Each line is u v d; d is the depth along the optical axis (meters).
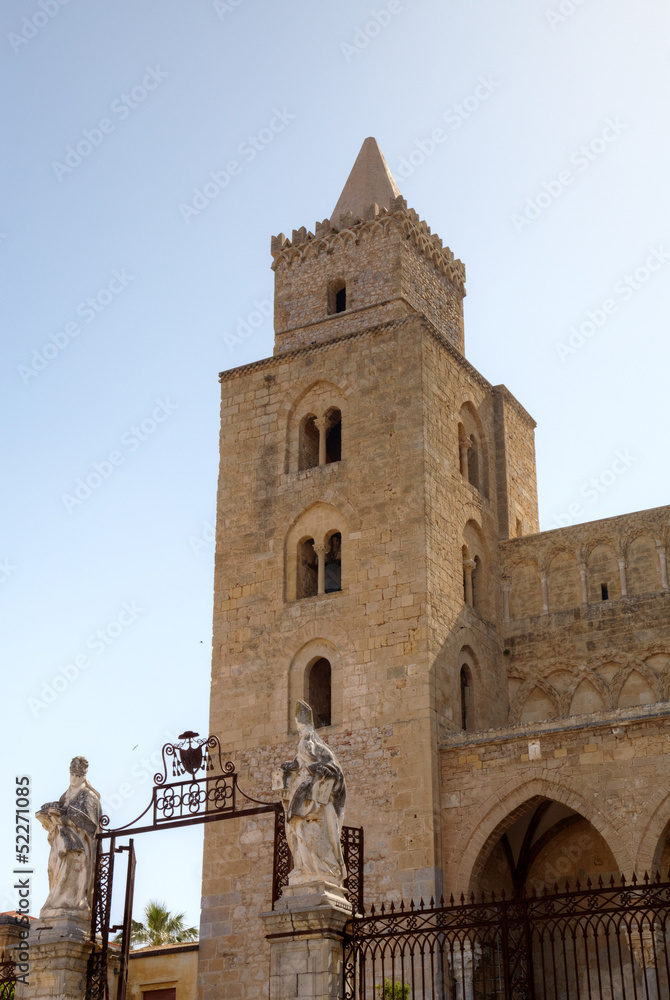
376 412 46.59
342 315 50.56
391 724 41.25
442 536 45.00
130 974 45.84
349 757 41.53
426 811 39.34
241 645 45.94
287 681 44.34
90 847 28.33
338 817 24.80
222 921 41.69
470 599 46.62
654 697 44.53
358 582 44.19
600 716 38.38
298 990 22.27
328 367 48.56
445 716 41.81
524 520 52.88
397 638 42.53
